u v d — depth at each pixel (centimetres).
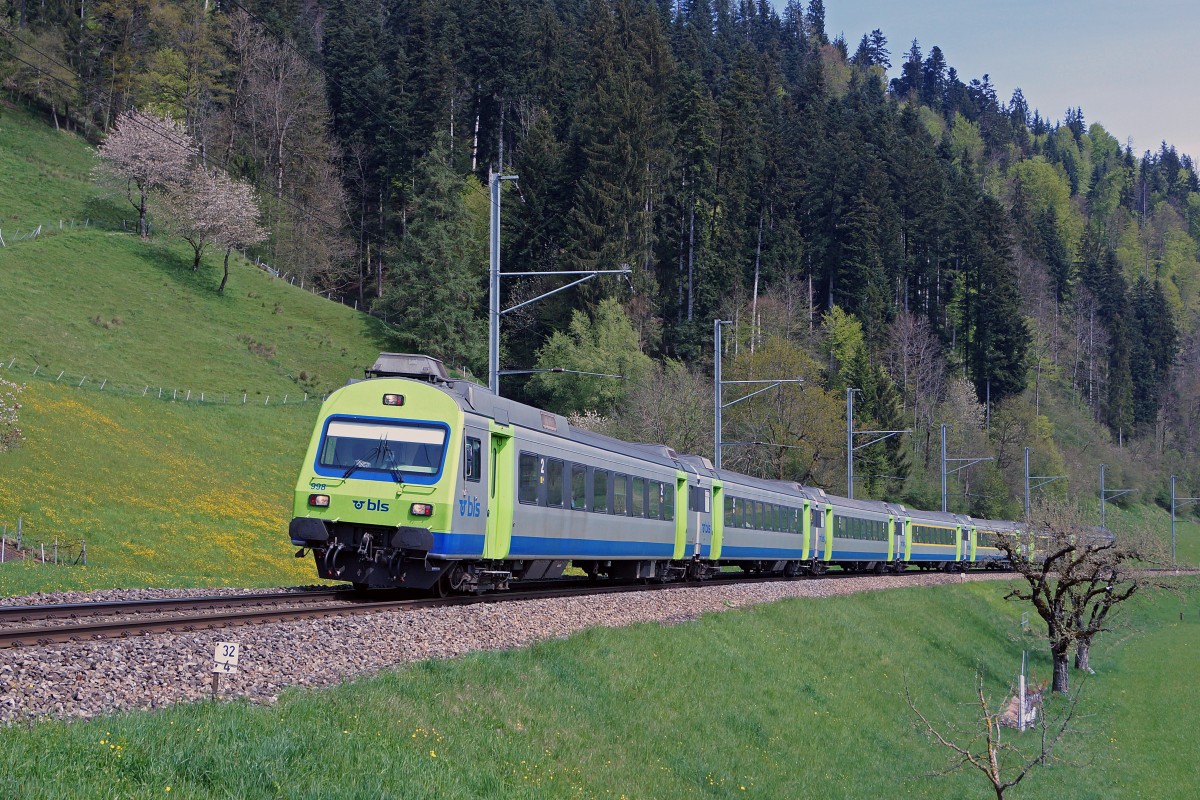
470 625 1616
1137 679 4406
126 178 9044
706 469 3203
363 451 1811
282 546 4134
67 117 10806
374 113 10938
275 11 11719
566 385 7400
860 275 10281
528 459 2075
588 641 1769
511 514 1986
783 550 3819
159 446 4941
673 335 8794
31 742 797
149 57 10644
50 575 2541
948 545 5959
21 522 3528
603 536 2442
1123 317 15388
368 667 1278
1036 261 15050
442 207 9069
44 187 9200
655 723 1584
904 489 9162
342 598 1845
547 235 8744
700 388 6600
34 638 1166
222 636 1248
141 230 8919
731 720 1806
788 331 8931
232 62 11119
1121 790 2661
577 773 1232
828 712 2181
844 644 2806
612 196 8156
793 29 19788
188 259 8819
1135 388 15225
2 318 6303
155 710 952
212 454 5128
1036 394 13025
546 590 2345
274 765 873
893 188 12062
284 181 10481
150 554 3603
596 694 1559
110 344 6662
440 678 1306
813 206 10662
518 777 1105
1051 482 10994
